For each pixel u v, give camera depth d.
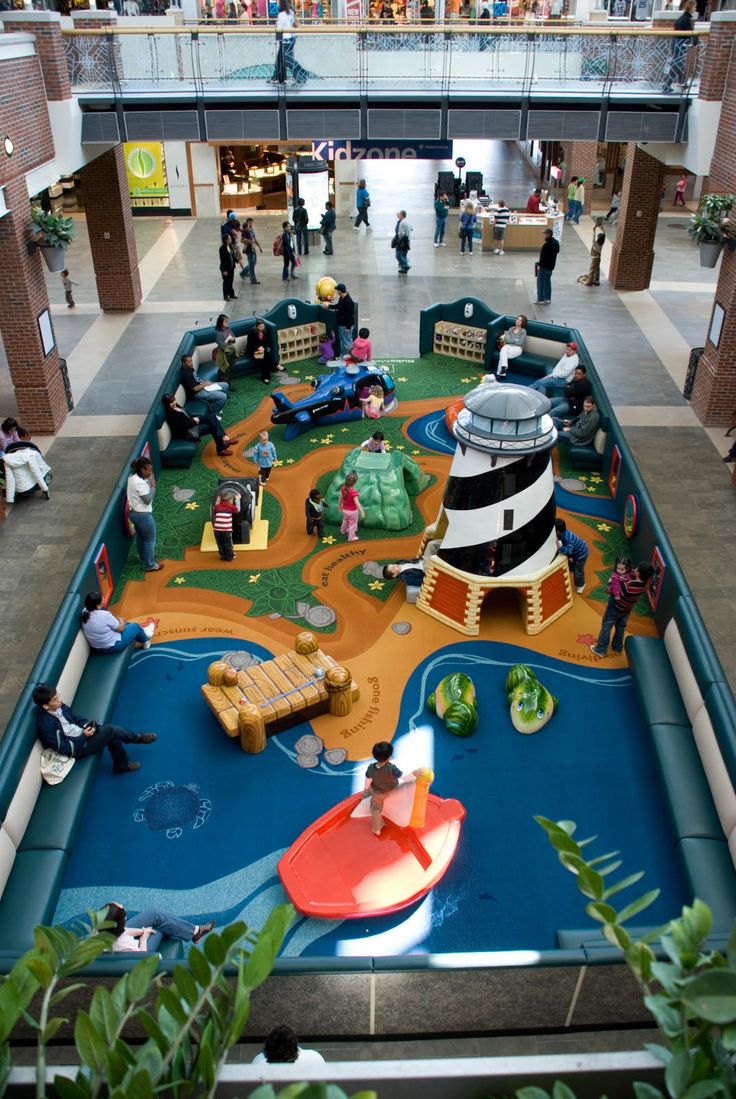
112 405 18.41
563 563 12.23
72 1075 2.95
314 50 18.17
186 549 13.91
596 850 9.09
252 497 14.12
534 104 18.47
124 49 17.97
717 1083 2.48
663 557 11.65
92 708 10.20
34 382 16.72
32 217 15.95
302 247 28.38
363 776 9.94
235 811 9.53
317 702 10.62
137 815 9.48
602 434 15.83
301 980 6.52
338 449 16.80
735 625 12.13
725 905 7.98
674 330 22.19
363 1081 3.21
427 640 11.96
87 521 14.45
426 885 8.41
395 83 18.48
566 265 27.50
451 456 16.55
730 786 8.63
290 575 13.27
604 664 11.56
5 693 11.05
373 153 19.27
